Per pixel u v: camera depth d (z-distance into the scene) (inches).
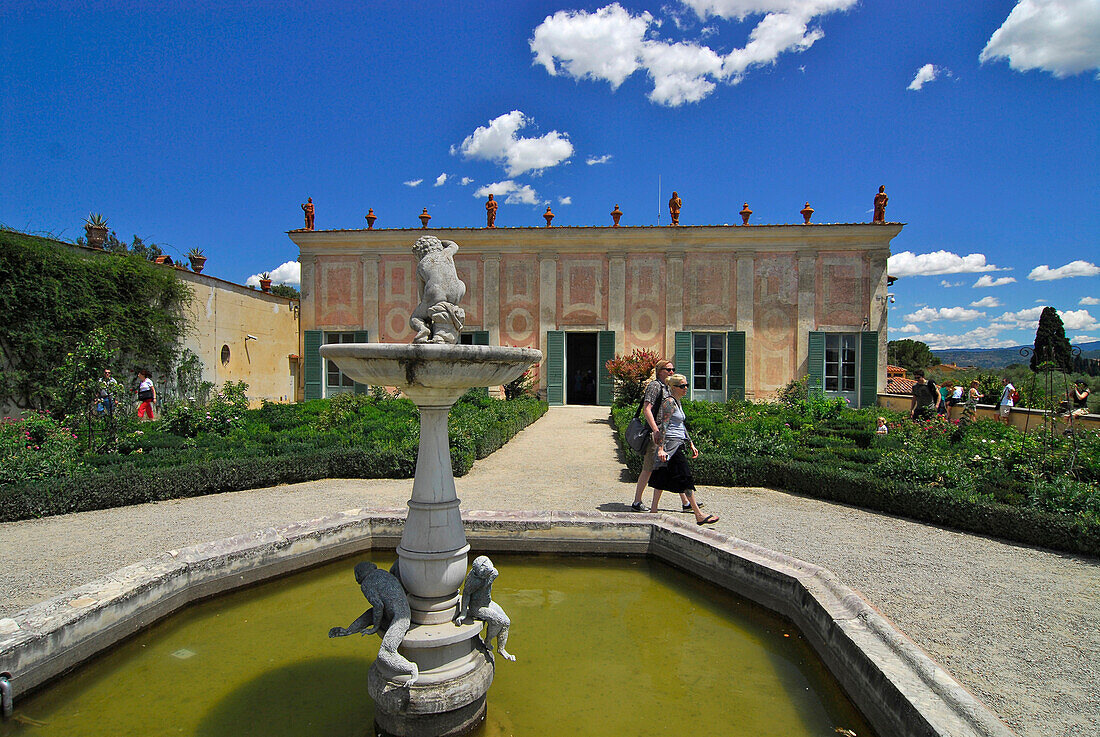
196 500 273.0
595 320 751.7
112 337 517.7
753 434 372.5
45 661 126.0
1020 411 519.8
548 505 261.4
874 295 717.9
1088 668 123.0
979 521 225.1
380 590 123.0
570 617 171.6
